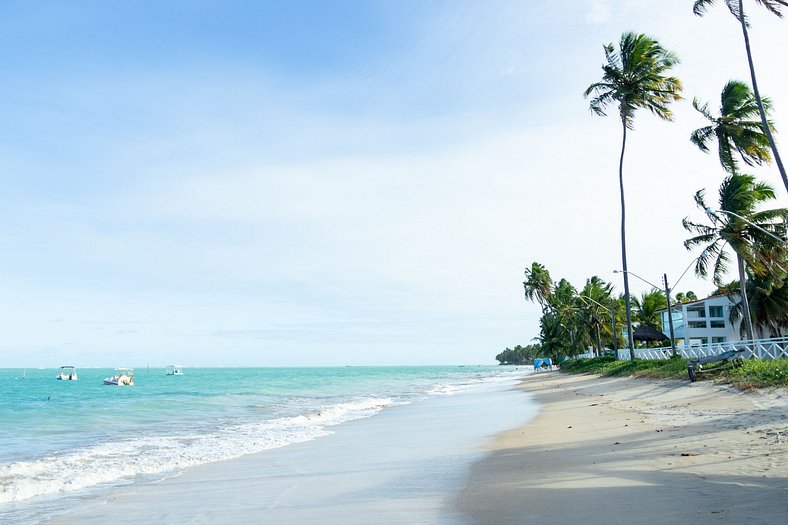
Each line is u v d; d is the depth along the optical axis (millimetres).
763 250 38125
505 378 83188
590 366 61250
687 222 40719
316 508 8711
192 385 70812
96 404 37500
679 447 11148
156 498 10312
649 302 82125
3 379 119750
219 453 15930
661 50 43000
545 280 101500
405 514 7852
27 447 17906
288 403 37250
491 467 11164
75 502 10211
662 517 6516
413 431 19344
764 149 39281
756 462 9023
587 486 8516
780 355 29000
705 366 25422
